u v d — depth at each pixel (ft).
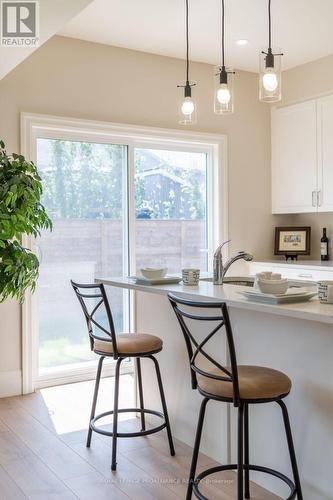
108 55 13.87
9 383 12.63
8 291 10.80
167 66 14.88
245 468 7.57
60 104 13.16
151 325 10.67
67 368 13.69
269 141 16.93
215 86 9.48
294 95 16.07
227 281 11.39
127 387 13.33
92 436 10.16
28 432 10.36
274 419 7.89
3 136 12.43
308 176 15.62
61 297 13.62
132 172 14.48
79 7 7.94
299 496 6.99
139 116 14.38
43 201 13.28
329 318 5.95
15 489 8.07
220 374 7.23
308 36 13.42
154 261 15.06
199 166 15.92
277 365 7.80
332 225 16.05
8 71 10.97
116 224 14.44
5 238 10.39
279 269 15.31
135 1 11.23
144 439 9.98
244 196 16.42
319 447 7.19
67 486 8.16
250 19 12.28
